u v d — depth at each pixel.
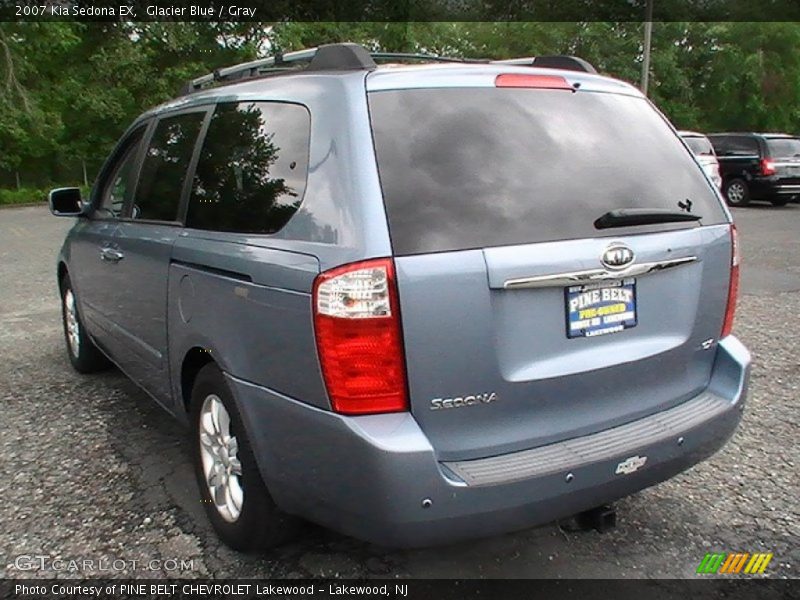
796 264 9.58
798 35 30.59
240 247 2.70
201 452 3.17
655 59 30.67
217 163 3.13
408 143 2.42
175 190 3.43
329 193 2.41
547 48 31.64
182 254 3.11
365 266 2.22
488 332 2.32
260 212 2.71
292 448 2.48
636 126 2.95
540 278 2.38
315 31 27.14
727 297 2.96
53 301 7.90
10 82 25.11
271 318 2.48
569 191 2.57
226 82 3.56
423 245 2.26
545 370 2.45
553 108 2.75
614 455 2.50
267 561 2.96
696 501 3.40
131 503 3.41
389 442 2.20
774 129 32.34
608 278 2.52
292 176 2.62
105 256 4.15
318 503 2.46
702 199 2.94
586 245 2.48
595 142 2.76
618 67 30.95
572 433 2.56
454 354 2.28
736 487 3.52
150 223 3.62
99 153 28.83
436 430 2.31
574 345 2.51
